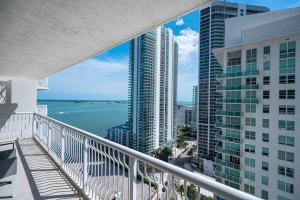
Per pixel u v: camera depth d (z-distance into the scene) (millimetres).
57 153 4203
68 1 2109
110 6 2225
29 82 8922
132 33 3064
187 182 1025
